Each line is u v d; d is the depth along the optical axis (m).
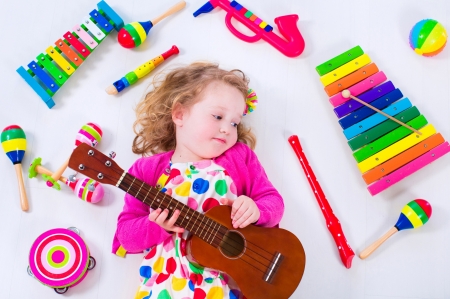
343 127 1.85
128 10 2.02
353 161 1.92
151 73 1.95
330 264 1.83
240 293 1.56
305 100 1.96
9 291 1.73
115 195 1.83
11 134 1.78
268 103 1.95
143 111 1.79
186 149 1.63
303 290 1.81
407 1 2.05
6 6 1.98
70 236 1.69
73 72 1.88
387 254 1.85
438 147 1.83
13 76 1.91
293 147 1.87
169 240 1.54
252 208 1.46
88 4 2.01
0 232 1.77
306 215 1.87
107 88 1.87
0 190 1.80
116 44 1.97
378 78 1.88
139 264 1.79
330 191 1.90
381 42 2.03
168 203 1.40
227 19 1.98
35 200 1.80
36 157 1.84
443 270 1.85
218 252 1.43
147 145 1.82
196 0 2.04
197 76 1.68
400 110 1.85
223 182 1.58
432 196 1.90
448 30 2.04
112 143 1.88
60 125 1.88
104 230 1.80
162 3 2.03
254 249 1.46
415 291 1.83
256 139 1.91
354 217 1.88
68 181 1.76
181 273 1.49
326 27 2.03
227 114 1.59
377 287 1.83
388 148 1.82
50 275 1.66
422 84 1.99
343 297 1.81
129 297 1.76
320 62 2.00
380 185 1.81
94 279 1.76
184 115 1.64
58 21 1.98
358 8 2.05
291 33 1.96
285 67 1.99
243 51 1.99
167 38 1.99
